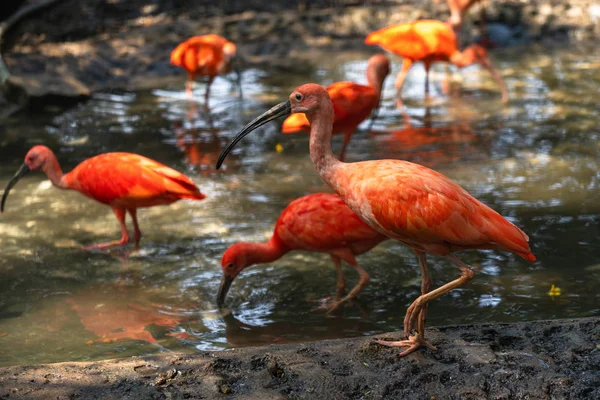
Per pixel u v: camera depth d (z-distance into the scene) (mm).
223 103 15703
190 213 10375
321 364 5918
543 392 5441
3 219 10320
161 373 5809
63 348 7086
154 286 8422
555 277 8164
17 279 8578
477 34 20719
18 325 7547
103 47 18875
